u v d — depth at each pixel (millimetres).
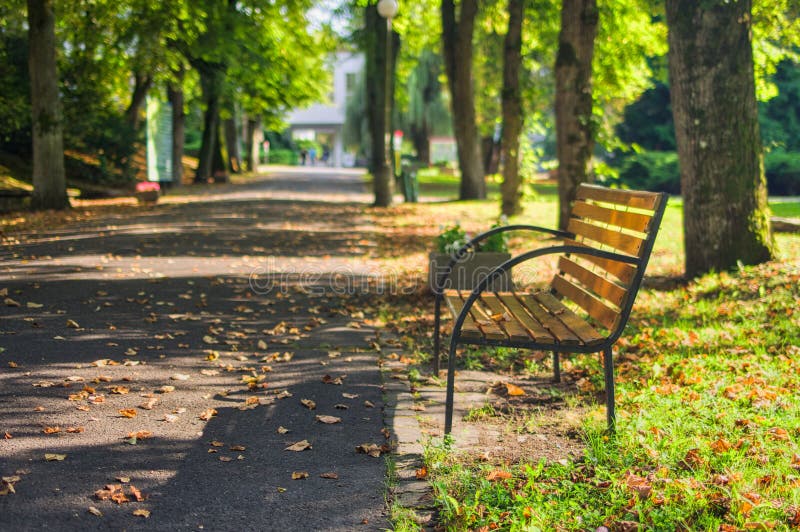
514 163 21000
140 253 11805
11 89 24531
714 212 8617
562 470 3643
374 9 26891
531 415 4594
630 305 4016
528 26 24188
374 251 13047
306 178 45781
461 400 4930
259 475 3664
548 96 31141
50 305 7637
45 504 3273
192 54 27578
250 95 38562
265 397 4898
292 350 6219
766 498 3275
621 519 3156
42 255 11352
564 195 13602
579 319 4570
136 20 24766
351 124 55656
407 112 50062
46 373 5250
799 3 12953
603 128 13391
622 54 21562
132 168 29125
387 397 4949
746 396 4613
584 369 5590
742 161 8562
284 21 29734
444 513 3246
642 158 37875
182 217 18359
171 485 3521
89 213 19062
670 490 3355
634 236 4211
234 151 49406
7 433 4078
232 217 18609
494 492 3408
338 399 4895
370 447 3998
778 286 7477
